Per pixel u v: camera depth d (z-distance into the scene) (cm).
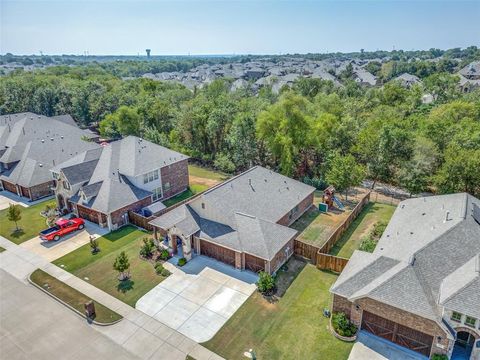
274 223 3030
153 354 2056
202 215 3164
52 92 9162
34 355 2062
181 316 2359
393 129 4753
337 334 2161
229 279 2753
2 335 2216
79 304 2478
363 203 4197
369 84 14262
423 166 4222
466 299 1825
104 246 3291
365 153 4934
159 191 4372
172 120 7194
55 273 2859
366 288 2130
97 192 3772
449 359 1930
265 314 2370
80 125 9231
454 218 2577
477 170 3744
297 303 2478
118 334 2211
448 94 8656
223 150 6109
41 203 4338
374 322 2144
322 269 2898
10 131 5662
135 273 2844
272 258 2655
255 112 5966
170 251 3059
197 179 5381
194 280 2745
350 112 6844
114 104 8819
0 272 2884
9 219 3534
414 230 2708
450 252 2280
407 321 1989
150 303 2489
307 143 5088
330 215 3981
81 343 2145
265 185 3816
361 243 3128
